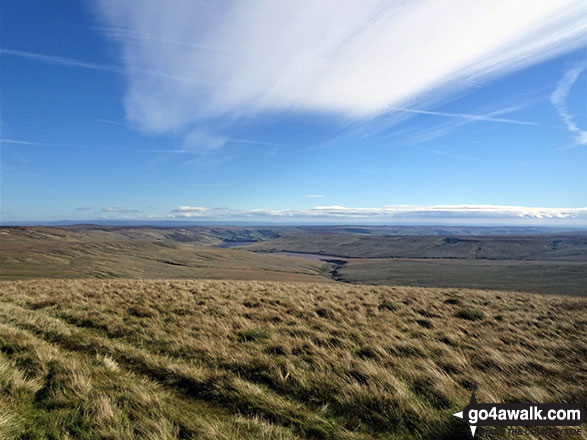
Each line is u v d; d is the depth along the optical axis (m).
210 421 4.60
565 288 69.06
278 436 4.29
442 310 13.12
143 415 4.59
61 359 6.34
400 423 4.84
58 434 4.10
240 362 6.78
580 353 8.12
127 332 8.89
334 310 12.30
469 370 6.93
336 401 5.41
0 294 14.70
